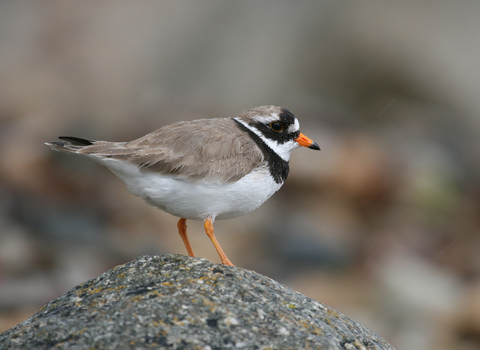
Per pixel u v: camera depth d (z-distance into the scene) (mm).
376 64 21500
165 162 7188
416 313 13008
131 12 22453
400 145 19781
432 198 17719
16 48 22062
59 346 4625
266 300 5449
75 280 13133
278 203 17047
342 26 21844
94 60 21156
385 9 22328
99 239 14742
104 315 5000
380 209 17266
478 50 22312
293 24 22016
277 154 8203
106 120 18891
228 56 21406
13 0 23688
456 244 15930
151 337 4680
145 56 21312
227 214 7754
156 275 5676
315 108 20625
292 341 4914
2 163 17188
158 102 19969
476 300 12969
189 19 22109
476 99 21766
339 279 14109
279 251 14984
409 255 15344
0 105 19812
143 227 15414
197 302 5184
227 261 7258
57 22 22625
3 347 4727
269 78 21031
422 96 21609
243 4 22359
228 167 7410
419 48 21828
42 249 14031
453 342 12266
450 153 19781
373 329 12344
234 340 4766
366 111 21359
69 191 16672
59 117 19109
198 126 7691
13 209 15422
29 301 12242
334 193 17531
